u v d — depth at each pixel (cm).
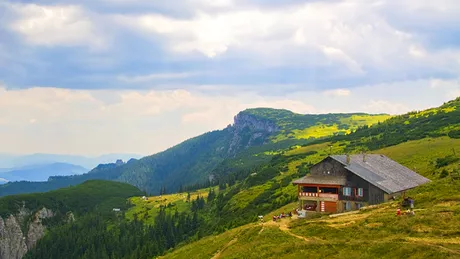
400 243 5125
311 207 10781
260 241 7225
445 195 7719
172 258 9688
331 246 5656
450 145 17638
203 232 17000
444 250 4616
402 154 18150
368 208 8756
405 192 9706
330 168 10612
